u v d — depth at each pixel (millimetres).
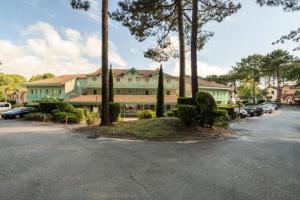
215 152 10102
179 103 19906
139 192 5422
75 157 8922
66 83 52188
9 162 8094
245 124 26797
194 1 17531
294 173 6996
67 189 5562
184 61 21906
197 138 14117
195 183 6051
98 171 7074
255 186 5859
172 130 15414
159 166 7703
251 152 10117
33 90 54594
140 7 20688
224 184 5988
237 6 20656
